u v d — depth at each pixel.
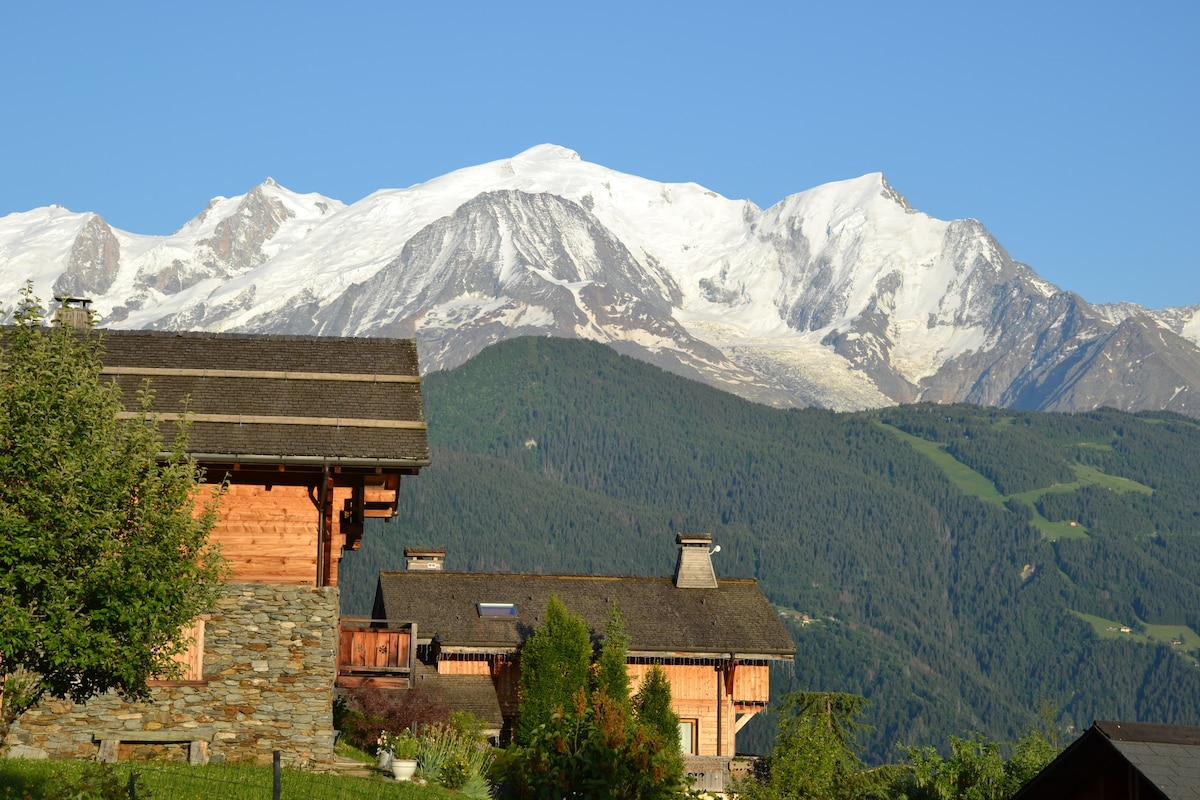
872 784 56.28
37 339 30.56
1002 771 50.97
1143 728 30.84
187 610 30.48
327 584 39.72
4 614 27.97
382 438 39.75
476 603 70.19
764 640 69.69
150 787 32.91
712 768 67.31
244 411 39.81
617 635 64.50
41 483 28.80
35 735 36.53
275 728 37.72
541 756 42.72
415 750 41.12
